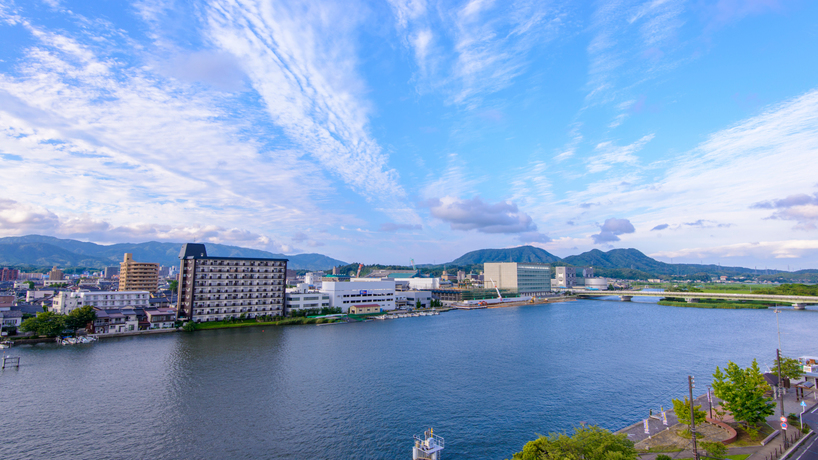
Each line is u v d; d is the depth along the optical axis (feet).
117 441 197.67
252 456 183.52
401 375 310.45
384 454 185.37
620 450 129.59
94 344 430.20
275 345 430.20
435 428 212.43
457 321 653.71
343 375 310.24
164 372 316.60
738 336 472.44
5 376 304.50
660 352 387.34
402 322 641.40
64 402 249.75
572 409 236.63
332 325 598.34
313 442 197.26
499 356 375.86
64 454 184.85
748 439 174.81
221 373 314.76
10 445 193.26
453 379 299.38
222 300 595.06
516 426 213.87
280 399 256.32
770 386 225.35
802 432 178.09
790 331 506.48
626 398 253.85
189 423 219.20
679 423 203.10
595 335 495.00
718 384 192.13
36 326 435.12
